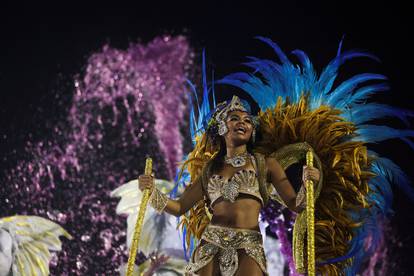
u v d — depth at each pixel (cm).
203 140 545
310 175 465
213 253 461
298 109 546
